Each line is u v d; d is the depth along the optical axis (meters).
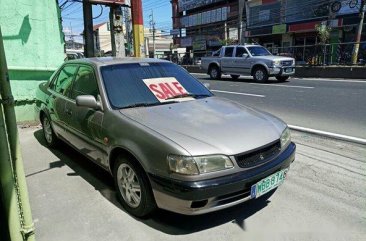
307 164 4.58
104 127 3.50
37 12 7.09
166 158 2.78
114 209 3.43
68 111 4.35
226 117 3.41
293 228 3.06
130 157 3.16
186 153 2.72
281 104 9.42
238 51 17.03
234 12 44.81
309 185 3.91
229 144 2.88
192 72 26.66
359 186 3.88
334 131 6.31
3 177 1.91
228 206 2.86
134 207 3.25
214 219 3.21
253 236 2.95
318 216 3.25
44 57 7.30
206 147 2.79
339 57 19.70
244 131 3.11
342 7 24.97
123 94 3.78
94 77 3.99
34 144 5.68
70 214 3.35
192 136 2.93
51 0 7.33
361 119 7.22
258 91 12.35
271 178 3.06
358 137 5.86
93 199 3.65
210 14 49.22
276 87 13.41
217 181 2.73
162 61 4.61
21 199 2.01
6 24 6.67
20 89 7.01
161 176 2.82
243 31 33.81
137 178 3.10
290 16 29.88
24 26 6.91
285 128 3.52
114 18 10.38
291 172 4.30
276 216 3.25
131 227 3.11
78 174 4.35
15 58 6.86
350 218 3.21
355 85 13.22
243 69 16.69
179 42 55.72
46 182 4.12
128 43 15.46
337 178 4.11
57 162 4.80
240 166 2.84
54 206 3.52
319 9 27.12
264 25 32.66
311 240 2.90
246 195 2.92
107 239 2.95
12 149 1.94
